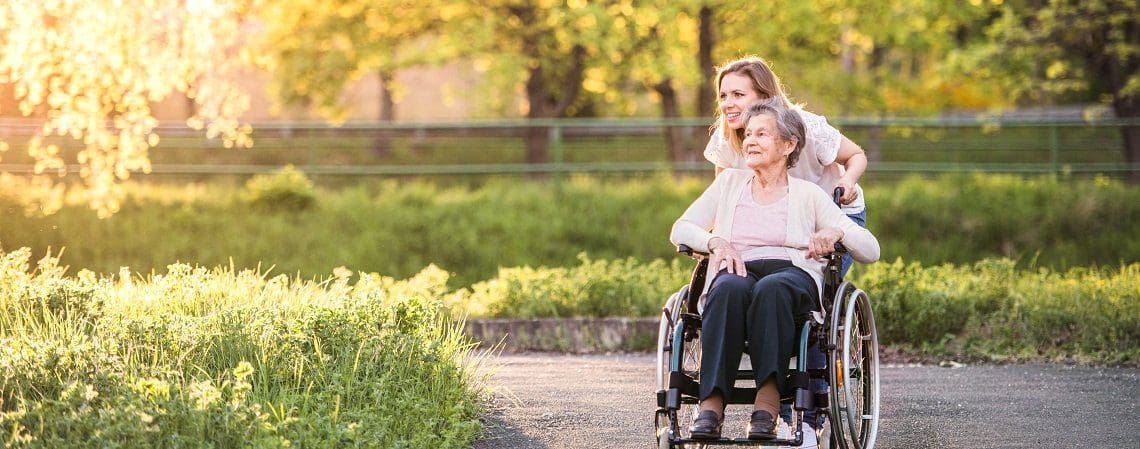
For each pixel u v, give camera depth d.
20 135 23.61
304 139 33.59
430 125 22.28
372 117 40.56
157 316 7.61
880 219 21.03
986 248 20.48
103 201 14.54
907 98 26.98
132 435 5.51
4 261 8.77
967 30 27.34
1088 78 25.91
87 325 7.70
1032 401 8.30
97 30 12.52
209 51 14.58
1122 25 22.97
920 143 32.88
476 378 8.16
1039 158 31.91
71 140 24.02
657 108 33.28
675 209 21.30
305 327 7.42
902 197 21.50
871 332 6.54
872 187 22.62
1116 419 7.71
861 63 30.84
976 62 22.20
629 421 7.61
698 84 24.22
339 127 22.53
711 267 5.86
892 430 7.41
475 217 21.09
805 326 5.62
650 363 10.15
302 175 21.61
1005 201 21.33
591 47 22.78
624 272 12.78
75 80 13.02
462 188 23.16
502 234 20.62
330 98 24.80
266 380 6.72
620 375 9.38
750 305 5.58
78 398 5.86
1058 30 22.17
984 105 33.12
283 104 25.47
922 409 8.05
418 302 7.93
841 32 26.20
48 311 7.68
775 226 6.04
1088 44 22.83
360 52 24.28
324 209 21.02
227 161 31.62
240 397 6.25
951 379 9.25
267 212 20.77
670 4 22.69
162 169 23.22
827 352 5.66
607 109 33.34
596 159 32.75
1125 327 10.38
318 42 24.59
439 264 19.72
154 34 13.83
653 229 20.72
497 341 11.27
